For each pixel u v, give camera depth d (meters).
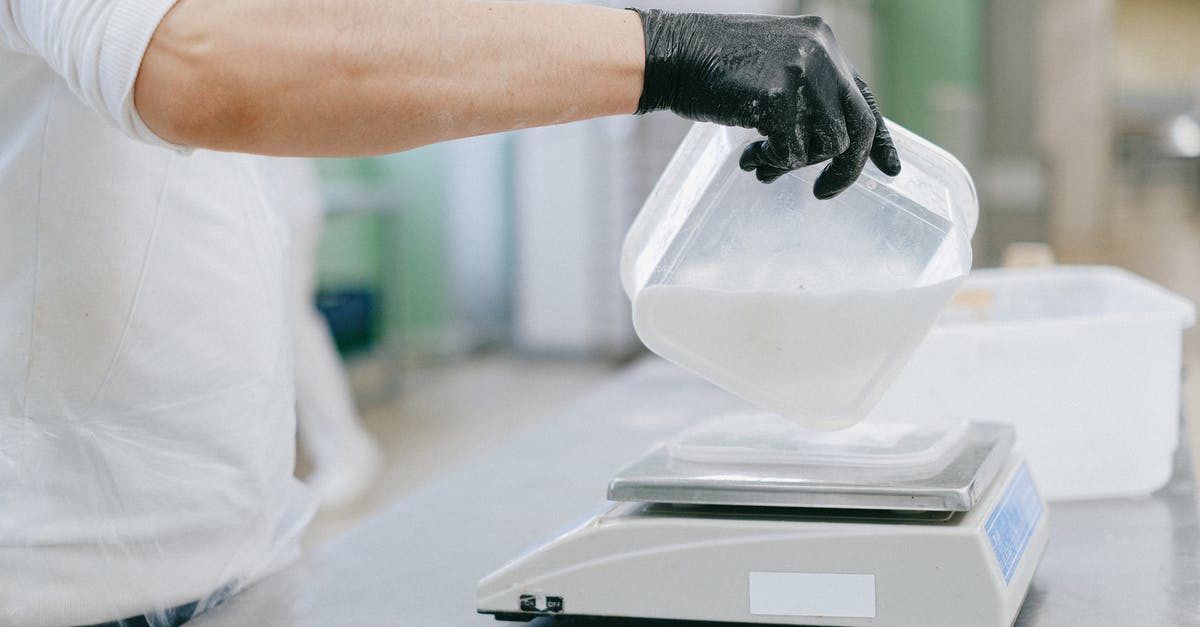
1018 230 5.19
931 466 0.81
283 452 1.03
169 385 0.91
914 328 0.79
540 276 6.06
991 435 0.94
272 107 0.70
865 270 0.82
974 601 0.73
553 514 1.14
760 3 4.78
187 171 0.92
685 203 0.85
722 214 0.84
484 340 6.51
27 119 0.87
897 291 0.77
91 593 0.90
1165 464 1.13
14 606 0.88
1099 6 6.29
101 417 0.89
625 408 1.66
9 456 0.89
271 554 1.02
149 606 0.91
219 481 0.95
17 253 0.87
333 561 1.01
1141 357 1.11
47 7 0.73
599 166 5.83
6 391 0.89
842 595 0.76
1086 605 0.83
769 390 0.84
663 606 0.79
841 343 0.80
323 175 5.47
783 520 0.77
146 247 0.89
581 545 0.80
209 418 0.94
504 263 6.51
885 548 0.75
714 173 0.84
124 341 0.89
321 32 0.70
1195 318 1.13
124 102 0.70
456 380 5.75
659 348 0.84
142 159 0.89
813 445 0.86
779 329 0.80
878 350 0.80
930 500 0.75
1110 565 0.92
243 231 0.97
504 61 0.73
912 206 0.82
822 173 0.80
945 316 1.40
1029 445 1.13
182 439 0.92
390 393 5.40
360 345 5.17
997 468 0.88
